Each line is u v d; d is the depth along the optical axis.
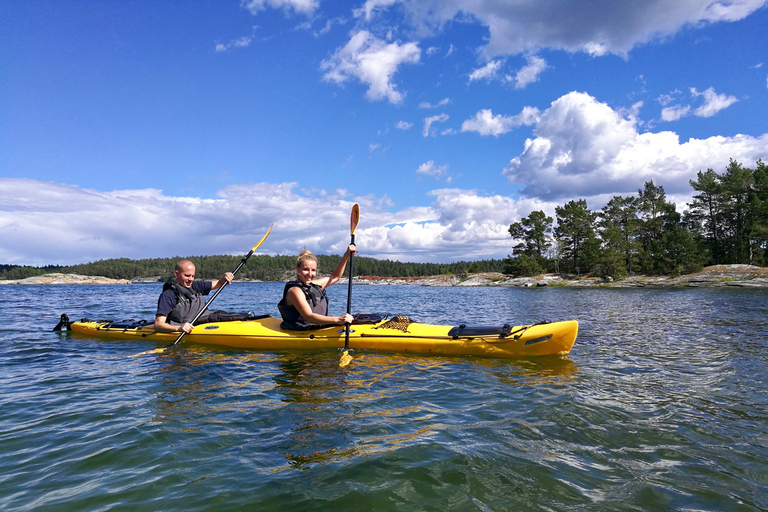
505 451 2.57
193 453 2.54
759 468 2.39
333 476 2.25
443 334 5.58
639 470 2.36
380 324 5.92
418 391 3.84
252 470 2.32
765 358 5.32
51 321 9.73
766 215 40.38
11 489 2.15
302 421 3.05
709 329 8.19
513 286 47.34
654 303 16.92
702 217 47.72
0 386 4.06
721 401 3.59
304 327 5.91
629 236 47.44
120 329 6.90
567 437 2.80
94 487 2.16
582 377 4.39
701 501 2.05
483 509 1.97
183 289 6.46
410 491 2.11
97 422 3.07
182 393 3.77
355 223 6.40
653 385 4.08
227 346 6.08
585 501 2.05
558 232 52.03
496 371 4.62
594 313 12.49
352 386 3.99
